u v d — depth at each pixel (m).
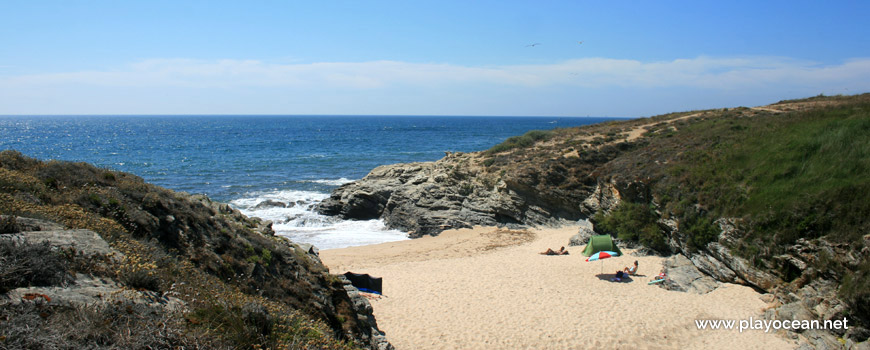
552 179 33.59
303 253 14.23
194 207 11.79
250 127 196.50
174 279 7.28
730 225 19.34
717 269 19.50
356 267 24.16
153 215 10.03
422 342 14.77
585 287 19.72
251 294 9.05
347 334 10.04
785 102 45.56
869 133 20.38
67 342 4.46
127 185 11.29
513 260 24.62
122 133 141.50
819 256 15.30
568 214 33.41
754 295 17.47
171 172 58.47
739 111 42.12
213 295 7.39
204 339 5.51
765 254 17.27
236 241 10.89
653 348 14.36
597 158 34.72
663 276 19.84
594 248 22.17
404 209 36.81
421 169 41.12
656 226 24.30
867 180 16.42
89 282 5.82
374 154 81.75
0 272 5.04
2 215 6.95
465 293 19.36
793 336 14.42
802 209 16.91
